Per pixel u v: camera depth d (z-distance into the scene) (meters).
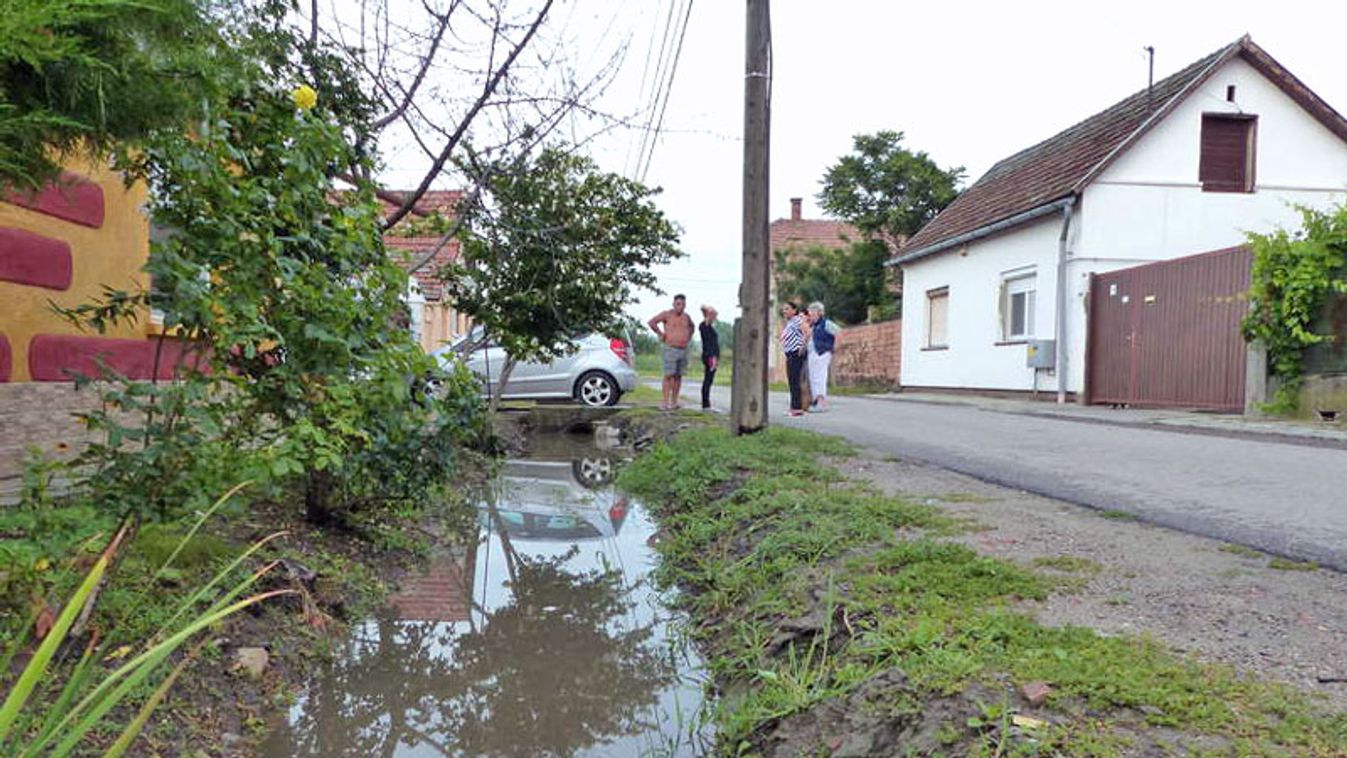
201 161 3.35
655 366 54.34
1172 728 2.26
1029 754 2.17
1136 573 3.69
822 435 8.56
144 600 3.38
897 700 2.60
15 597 2.98
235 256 3.59
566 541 6.57
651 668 4.06
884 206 29.98
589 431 14.26
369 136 6.65
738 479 6.49
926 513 4.86
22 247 5.36
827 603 3.50
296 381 3.84
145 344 6.59
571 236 9.91
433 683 3.90
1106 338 14.58
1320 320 10.45
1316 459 7.14
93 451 3.28
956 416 12.43
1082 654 2.70
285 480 5.59
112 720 2.83
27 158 2.32
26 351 5.40
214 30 2.59
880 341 25.23
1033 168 18.56
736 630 3.92
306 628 4.07
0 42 1.86
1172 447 8.11
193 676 3.27
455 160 7.49
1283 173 15.08
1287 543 4.22
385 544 5.63
